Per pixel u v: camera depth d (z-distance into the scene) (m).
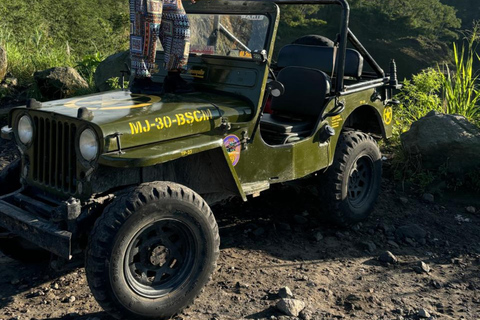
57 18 17.25
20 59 9.25
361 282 4.05
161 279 3.40
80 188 3.31
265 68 3.90
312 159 4.40
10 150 6.65
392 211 5.41
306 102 4.54
